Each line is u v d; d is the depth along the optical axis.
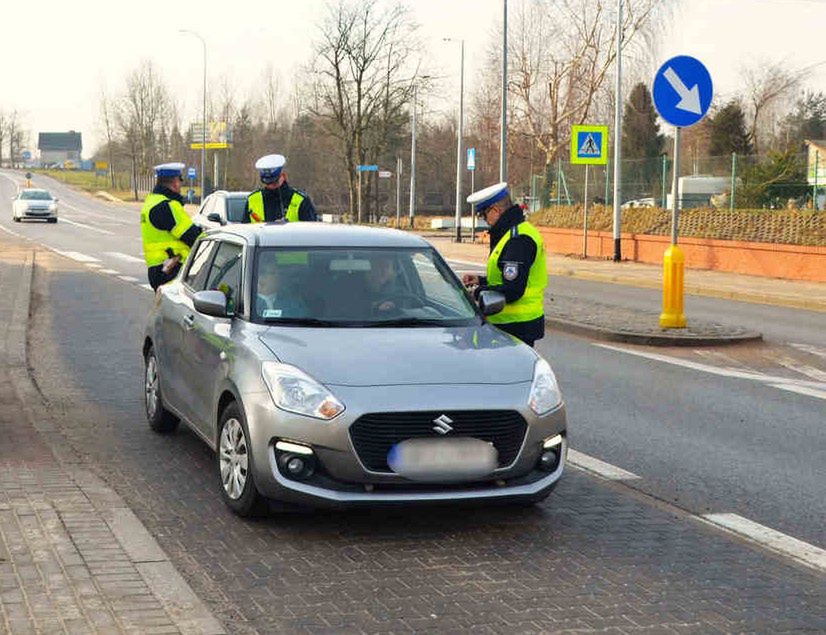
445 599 5.29
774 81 77.19
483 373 6.42
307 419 6.08
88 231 48.31
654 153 74.31
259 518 6.56
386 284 7.40
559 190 38.56
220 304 7.06
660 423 9.71
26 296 18.55
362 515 6.68
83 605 4.88
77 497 6.62
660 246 29.67
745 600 5.36
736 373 12.59
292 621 4.97
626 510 6.93
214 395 7.01
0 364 11.81
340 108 54.78
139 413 9.60
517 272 8.17
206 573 5.60
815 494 7.43
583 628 4.95
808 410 10.43
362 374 6.26
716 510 7.00
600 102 51.44
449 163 79.31
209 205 22.75
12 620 4.69
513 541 6.23
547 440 6.42
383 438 6.10
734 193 30.42
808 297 20.69
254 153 91.50
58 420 9.22
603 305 18.39
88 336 14.63
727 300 21.48
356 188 57.53
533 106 49.34
